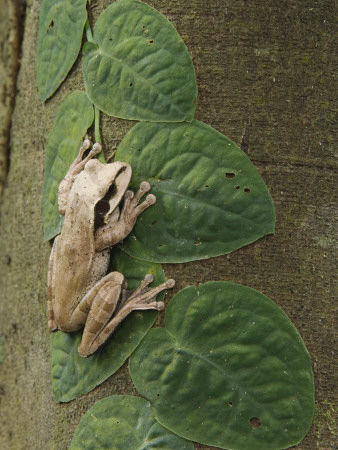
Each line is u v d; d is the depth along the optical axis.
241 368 0.36
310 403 0.36
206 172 0.36
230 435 0.36
